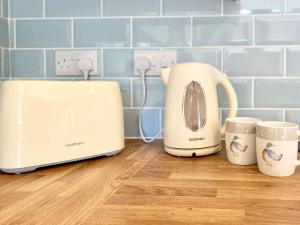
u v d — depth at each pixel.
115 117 0.80
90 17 0.99
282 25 0.93
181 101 0.78
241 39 0.94
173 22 0.96
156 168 0.69
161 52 0.97
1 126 0.65
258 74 0.95
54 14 1.00
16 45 1.02
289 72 0.94
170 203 0.48
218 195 0.52
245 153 0.71
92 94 0.75
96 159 0.78
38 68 1.02
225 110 0.96
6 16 1.00
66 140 0.70
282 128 0.61
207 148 0.79
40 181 0.60
